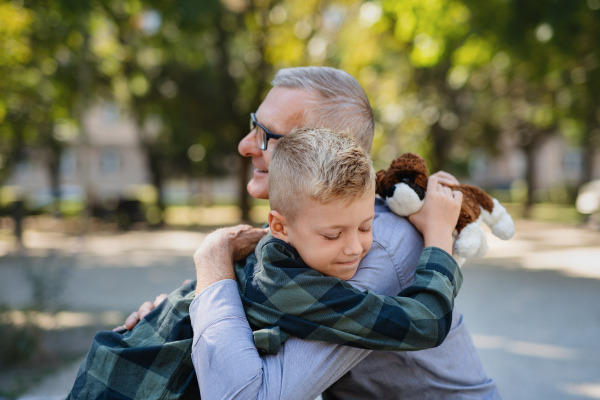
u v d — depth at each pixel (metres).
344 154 1.03
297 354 1.04
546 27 6.71
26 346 4.24
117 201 17.98
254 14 15.74
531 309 6.04
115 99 16.98
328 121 1.34
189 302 1.19
